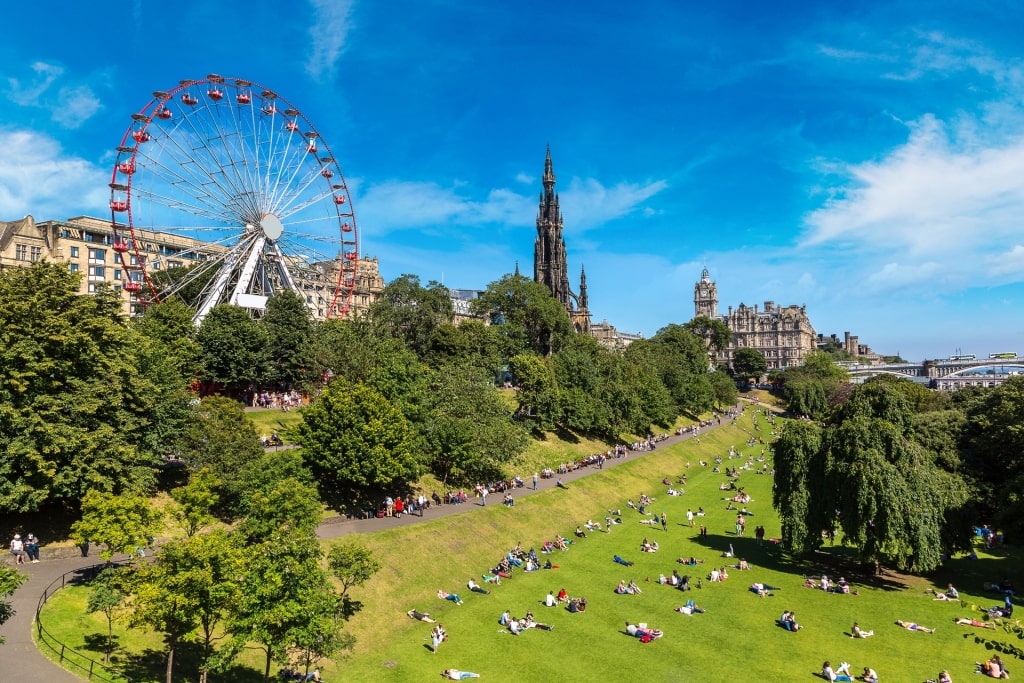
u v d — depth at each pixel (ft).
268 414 375.04
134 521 142.41
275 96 444.96
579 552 277.85
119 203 392.27
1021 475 256.11
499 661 181.57
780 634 201.46
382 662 179.22
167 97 402.52
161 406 243.81
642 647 191.83
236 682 157.28
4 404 190.60
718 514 349.00
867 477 233.14
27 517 209.67
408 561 236.43
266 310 450.71
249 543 168.55
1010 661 183.83
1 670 132.26
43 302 208.54
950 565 263.70
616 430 492.95
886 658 185.88
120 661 148.66
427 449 317.22
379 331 506.07
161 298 485.56
